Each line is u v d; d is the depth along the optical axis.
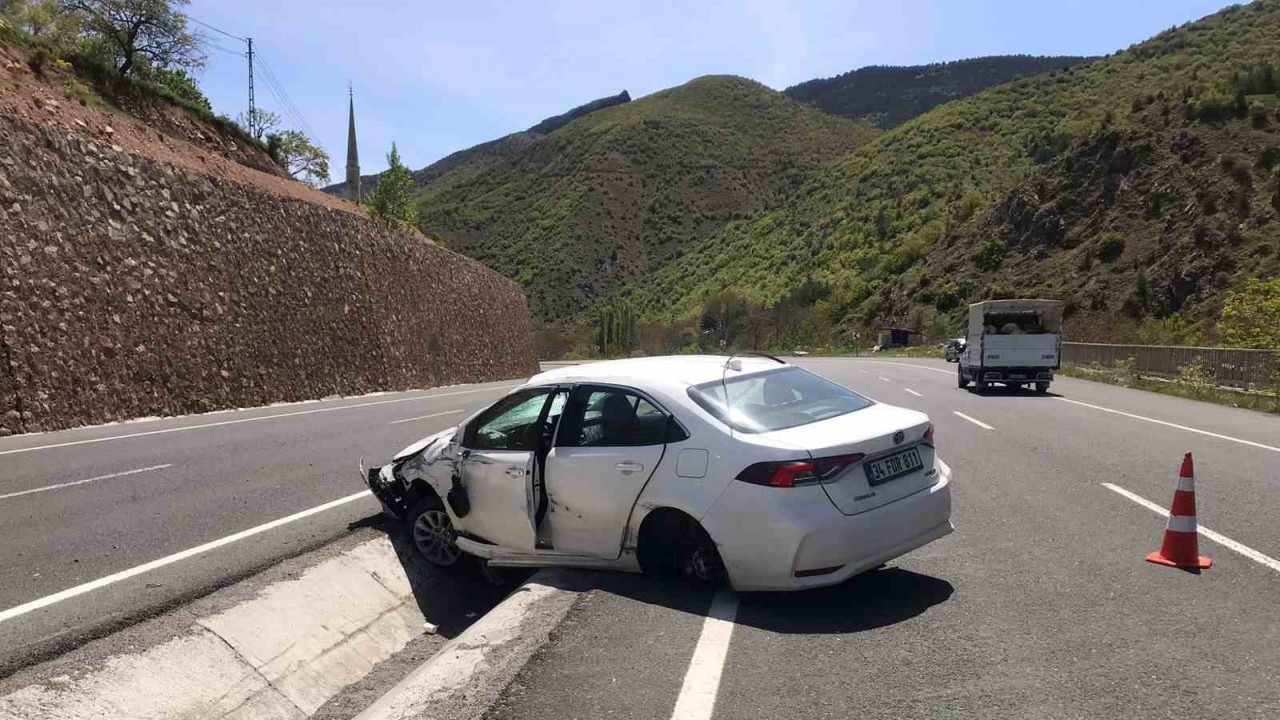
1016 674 4.16
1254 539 6.65
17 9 27.81
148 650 4.52
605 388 5.79
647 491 5.36
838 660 4.38
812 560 4.88
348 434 14.58
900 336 75.75
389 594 6.25
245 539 7.05
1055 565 6.04
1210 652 4.38
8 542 7.08
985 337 23.00
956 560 6.21
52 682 4.08
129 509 8.32
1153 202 61.56
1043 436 13.20
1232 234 52.50
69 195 17.47
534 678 4.22
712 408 5.39
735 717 3.77
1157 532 6.97
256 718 4.44
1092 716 3.70
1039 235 70.62
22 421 15.03
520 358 50.72
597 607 5.22
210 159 29.88
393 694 4.32
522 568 6.85
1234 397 19.72
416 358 33.44
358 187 52.88
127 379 17.72
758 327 94.38
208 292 20.92
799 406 5.77
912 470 5.49
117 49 32.50
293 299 24.77
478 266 45.47
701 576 5.36
